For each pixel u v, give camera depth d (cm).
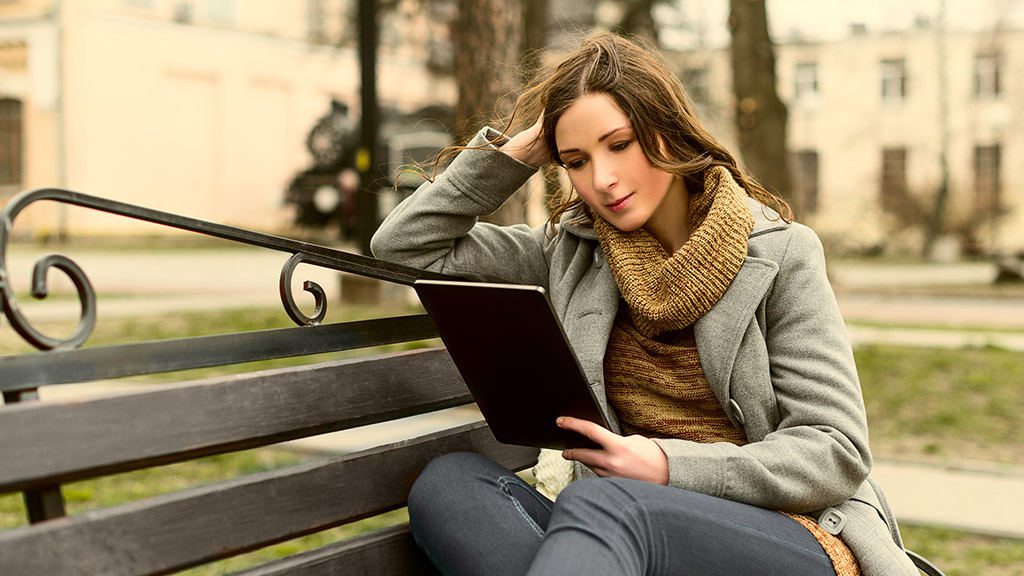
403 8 1341
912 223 2448
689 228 166
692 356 159
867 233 2550
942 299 1306
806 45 1775
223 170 2322
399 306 886
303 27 2422
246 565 287
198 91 2288
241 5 2328
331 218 2162
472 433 168
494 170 176
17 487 103
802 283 153
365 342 153
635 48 160
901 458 427
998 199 2502
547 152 179
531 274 191
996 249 2417
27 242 1930
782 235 157
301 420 136
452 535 139
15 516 321
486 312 135
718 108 1176
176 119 2250
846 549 145
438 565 145
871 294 1380
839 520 147
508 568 133
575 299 172
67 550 105
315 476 136
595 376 163
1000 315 1076
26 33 2089
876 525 149
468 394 170
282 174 2438
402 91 2248
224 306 880
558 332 130
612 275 168
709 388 160
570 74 155
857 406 147
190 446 120
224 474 369
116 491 346
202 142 2298
